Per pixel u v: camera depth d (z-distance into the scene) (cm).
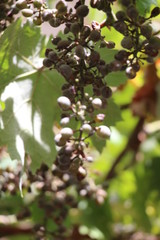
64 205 112
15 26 93
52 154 100
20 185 97
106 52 94
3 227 131
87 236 136
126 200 164
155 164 163
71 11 81
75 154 81
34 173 99
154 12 82
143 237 150
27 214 119
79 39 80
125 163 159
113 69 79
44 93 100
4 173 107
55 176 105
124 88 144
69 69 78
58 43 80
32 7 86
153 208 169
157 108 144
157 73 140
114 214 162
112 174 149
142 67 126
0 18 88
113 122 101
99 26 81
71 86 79
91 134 79
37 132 100
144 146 167
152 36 80
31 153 99
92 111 79
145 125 154
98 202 113
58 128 106
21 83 99
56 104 101
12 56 96
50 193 115
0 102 101
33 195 120
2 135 98
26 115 99
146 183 163
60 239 109
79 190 110
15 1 88
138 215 162
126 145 151
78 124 92
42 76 99
